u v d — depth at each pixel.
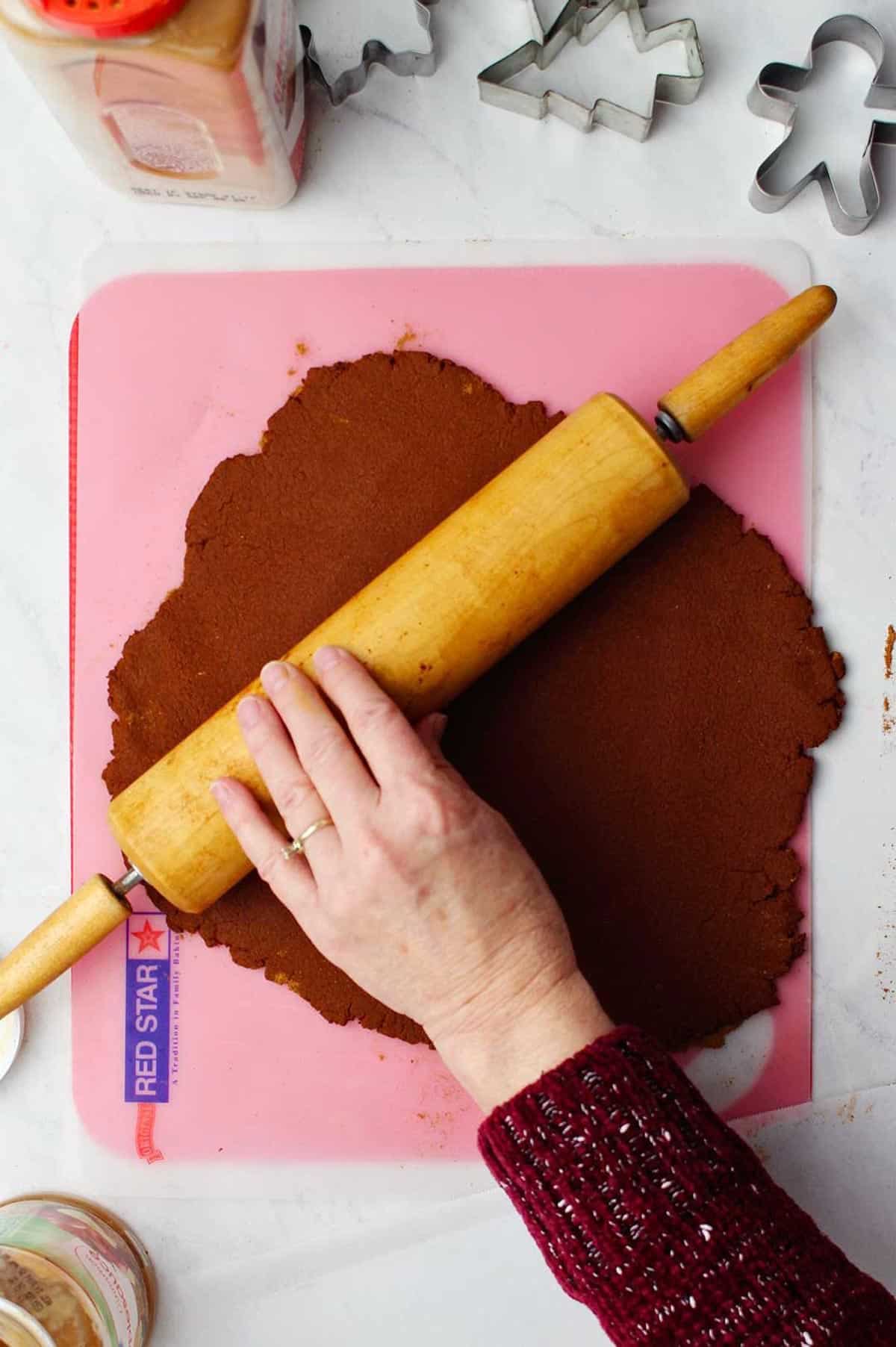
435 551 0.86
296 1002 1.02
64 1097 1.03
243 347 1.03
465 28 1.04
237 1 0.77
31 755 1.04
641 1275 0.71
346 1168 1.02
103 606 1.03
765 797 0.99
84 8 0.74
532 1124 0.74
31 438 1.05
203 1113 1.02
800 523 1.01
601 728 0.99
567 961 0.83
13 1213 0.98
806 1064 1.00
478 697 0.99
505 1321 1.01
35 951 0.91
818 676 0.99
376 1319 1.02
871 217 1.02
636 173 1.03
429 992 0.83
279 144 0.93
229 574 1.01
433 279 1.03
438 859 0.80
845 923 1.01
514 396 1.02
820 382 1.02
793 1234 0.73
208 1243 1.02
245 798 0.85
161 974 1.02
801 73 1.00
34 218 1.05
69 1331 0.89
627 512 0.86
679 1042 0.99
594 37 1.03
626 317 1.02
